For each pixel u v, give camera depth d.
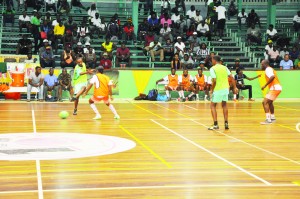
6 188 7.64
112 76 22.81
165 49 24.95
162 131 13.62
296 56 25.97
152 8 28.97
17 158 9.85
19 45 23.39
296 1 32.25
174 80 22.50
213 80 13.87
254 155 10.45
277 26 30.77
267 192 7.54
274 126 14.84
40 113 17.23
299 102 22.75
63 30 24.94
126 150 10.84
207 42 27.30
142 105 20.53
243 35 28.75
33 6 26.67
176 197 7.25
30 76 20.95
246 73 23.80
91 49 23.06
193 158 10.09
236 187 7.83
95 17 26.80
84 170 8.90
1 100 21.38
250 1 32.28
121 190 7.58
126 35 26.38
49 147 11.08
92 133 13.13
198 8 31.72
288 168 9.25
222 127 14.52
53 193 7.37
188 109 19.14
